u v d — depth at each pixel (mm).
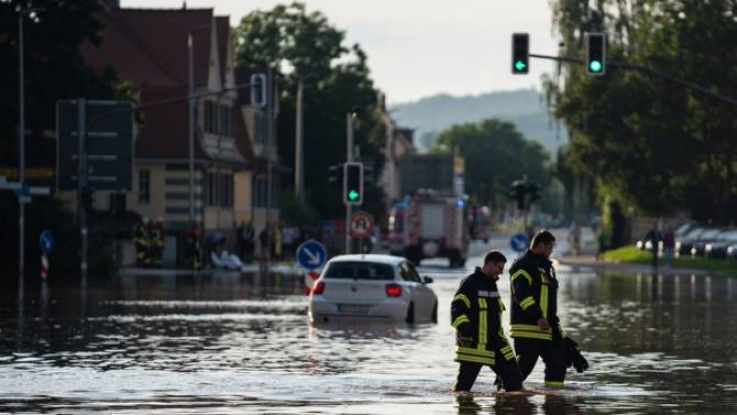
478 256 185375
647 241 161000
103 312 65688
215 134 153500
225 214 156500
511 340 52312
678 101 151500
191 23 152500
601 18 159625
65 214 110938
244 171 166000
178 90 146625
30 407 31359
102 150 105188
